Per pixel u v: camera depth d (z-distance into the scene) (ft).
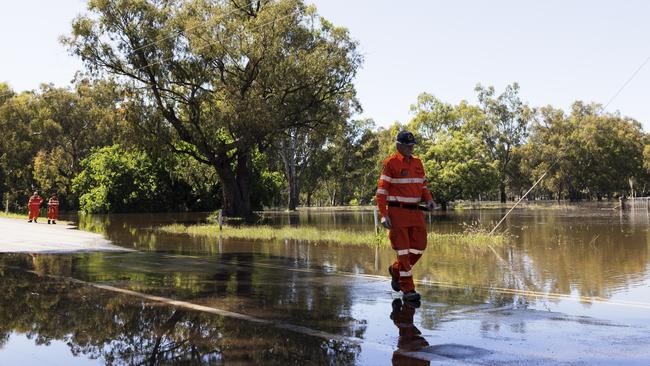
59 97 215.51
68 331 16.85
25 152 215.92
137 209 161.68
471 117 269.03
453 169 172.14
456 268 32.96
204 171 152.97
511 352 14.33
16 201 221.66
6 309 20.16
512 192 361.10
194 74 107.86
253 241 58.13
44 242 52.65
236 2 117.08
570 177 294.66
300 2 107.65
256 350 14.64
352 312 19.48
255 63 107.24
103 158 159.43
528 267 33.35
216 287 25.29
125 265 34.32
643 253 40.83
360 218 126.21
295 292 23.81
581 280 27.81
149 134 111.45
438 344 15.15
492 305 20.76
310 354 14.25
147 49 104.88
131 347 15.02
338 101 135.13
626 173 299.99
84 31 103.86
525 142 283.59
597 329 16.80
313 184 284.82
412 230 23.02
